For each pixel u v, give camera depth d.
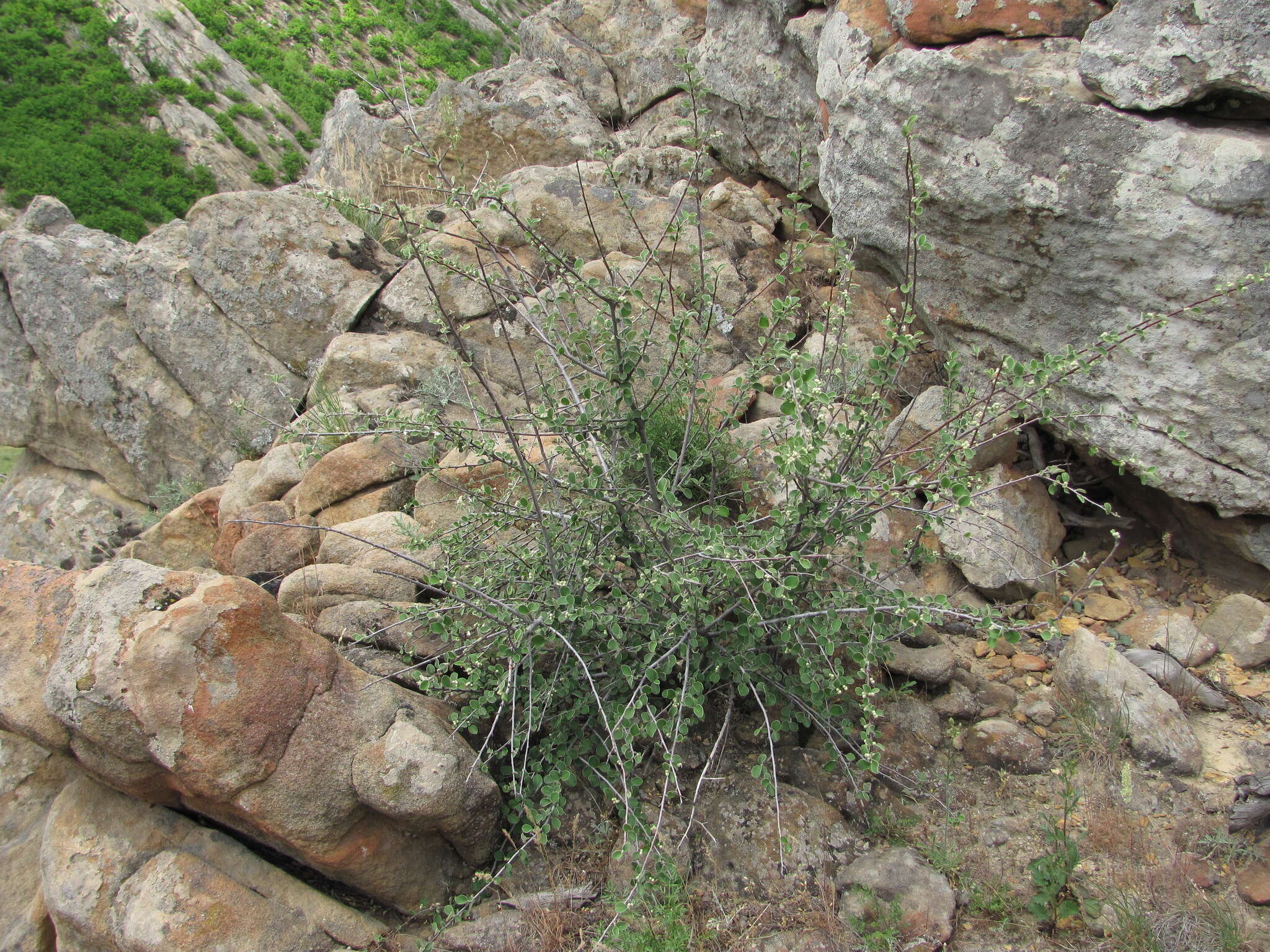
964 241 3.95
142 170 22.69
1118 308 3.61
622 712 2.80
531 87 7.11
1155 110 3.38
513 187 5.57
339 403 4.80
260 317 5.73
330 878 2.77
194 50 27.09
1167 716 3.06
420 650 3.15
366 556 3.63
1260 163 3.13
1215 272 3.31
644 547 3.17
